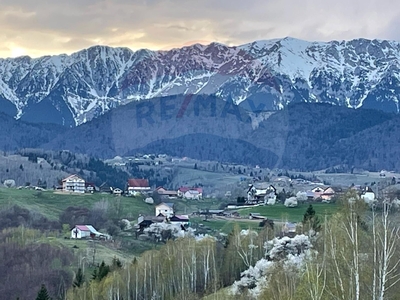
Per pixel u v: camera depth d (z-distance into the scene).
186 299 83.00
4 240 120.38
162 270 91.88
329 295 36.72
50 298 91.62
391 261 37.41
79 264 112.25
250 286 78.94
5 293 100.69
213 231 133.25
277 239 90.31
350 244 38.88
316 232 87.00
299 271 56.72
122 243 133.00
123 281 90.81
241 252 92.81
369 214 62.41
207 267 89.94
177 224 143.25
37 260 111.56
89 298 90.31
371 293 34.91
